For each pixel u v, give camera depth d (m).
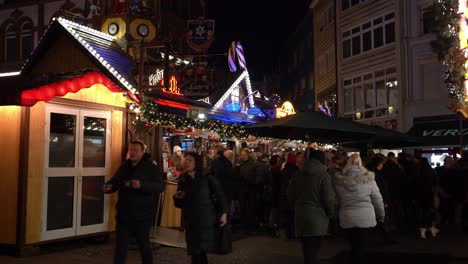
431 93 24.27
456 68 9.27
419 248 10.47
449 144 21.30
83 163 9.77
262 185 12.93
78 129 9.66
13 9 20.11
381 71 27.17
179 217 10.88
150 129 11.55
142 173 6.72
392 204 13.26
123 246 6.58
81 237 9.60
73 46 11.29
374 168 11.53
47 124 9.07
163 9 20.20
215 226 6.78
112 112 10.45
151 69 12.09
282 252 9.79
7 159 8.84
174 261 8.63
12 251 8.68
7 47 20.22
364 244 7.16
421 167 12.30
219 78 18.86
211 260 8.95
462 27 9.18
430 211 12.15
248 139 17.45
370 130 11.60
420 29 24.81
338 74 30.61
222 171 11.53
